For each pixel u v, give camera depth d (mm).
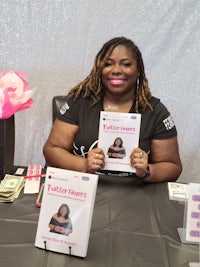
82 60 1779
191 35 1728
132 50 1268
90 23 1719
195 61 1767
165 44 1748
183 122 1876
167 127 1322
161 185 1181
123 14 1704
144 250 780
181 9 1692
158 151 1325
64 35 1738
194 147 1917
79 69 1794
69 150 1368
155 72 1794
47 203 751
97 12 1700
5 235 798
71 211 736
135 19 1712
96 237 820
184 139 1903
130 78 1280
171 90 1824
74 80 1812
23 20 1716
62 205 741
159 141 1321
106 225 880
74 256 739
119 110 1336
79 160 1257
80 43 1751
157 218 938
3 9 1696
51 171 749
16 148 1932
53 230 747
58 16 1708
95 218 913
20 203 968
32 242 779
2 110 1055
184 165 1950
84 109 1337
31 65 1791
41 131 1907
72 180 733
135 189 1132
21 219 876
